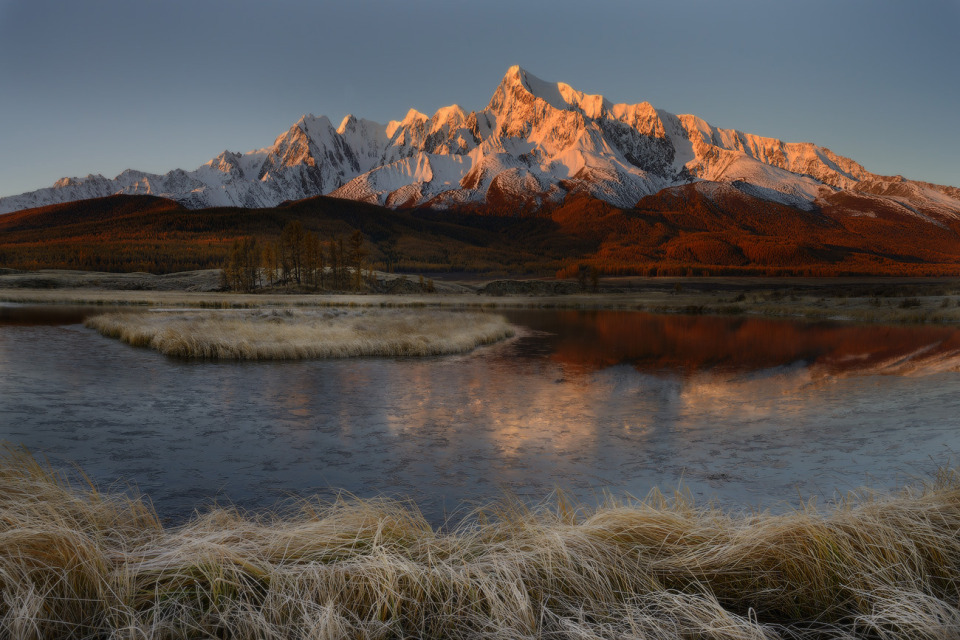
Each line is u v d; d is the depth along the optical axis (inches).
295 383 517.3
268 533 131.2
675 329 1355.8
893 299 2234.3
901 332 1250.6
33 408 394.9
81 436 324.2
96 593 105.3
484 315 1541.6
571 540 123.0
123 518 149.9
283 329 847.1
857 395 471.8
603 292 5388.8
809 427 356.2
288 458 286.2
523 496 227.9
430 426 361.7
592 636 95.7
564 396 473.1
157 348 759.1
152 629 94.1
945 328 1382.9
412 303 2721.5
